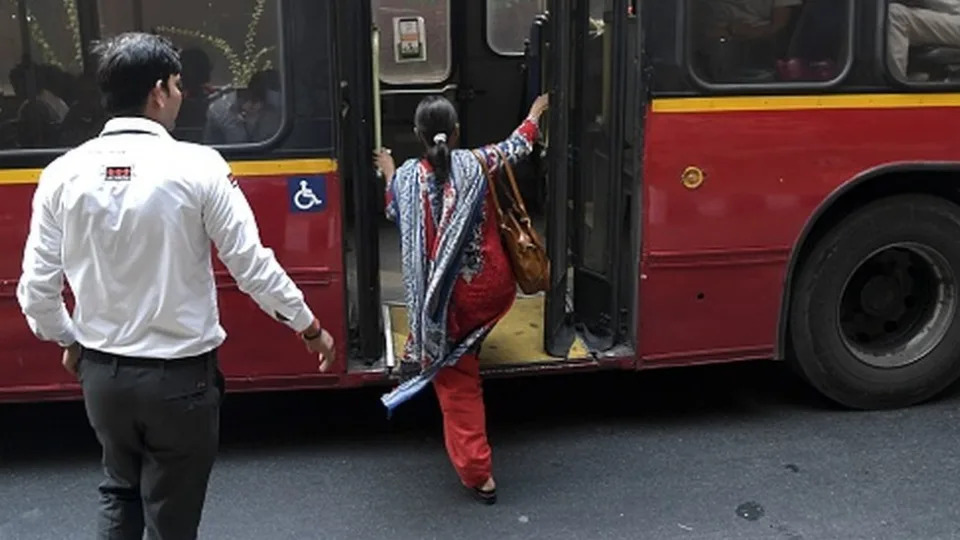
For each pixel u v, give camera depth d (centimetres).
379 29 607
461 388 385
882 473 414
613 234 441
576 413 476
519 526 376
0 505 394
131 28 382
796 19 422
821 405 485
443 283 369
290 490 404
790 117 427
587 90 447
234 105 391
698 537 367
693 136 421
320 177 398
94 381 268
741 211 432
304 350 413
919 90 435
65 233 260
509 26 621
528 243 382
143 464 286
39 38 377
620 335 450
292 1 384
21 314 393
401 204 375
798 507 387
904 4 428
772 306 448
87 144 263
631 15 416
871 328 482
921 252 466
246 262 263
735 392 501
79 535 372
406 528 376
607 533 370
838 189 438
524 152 388
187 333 267
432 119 369
